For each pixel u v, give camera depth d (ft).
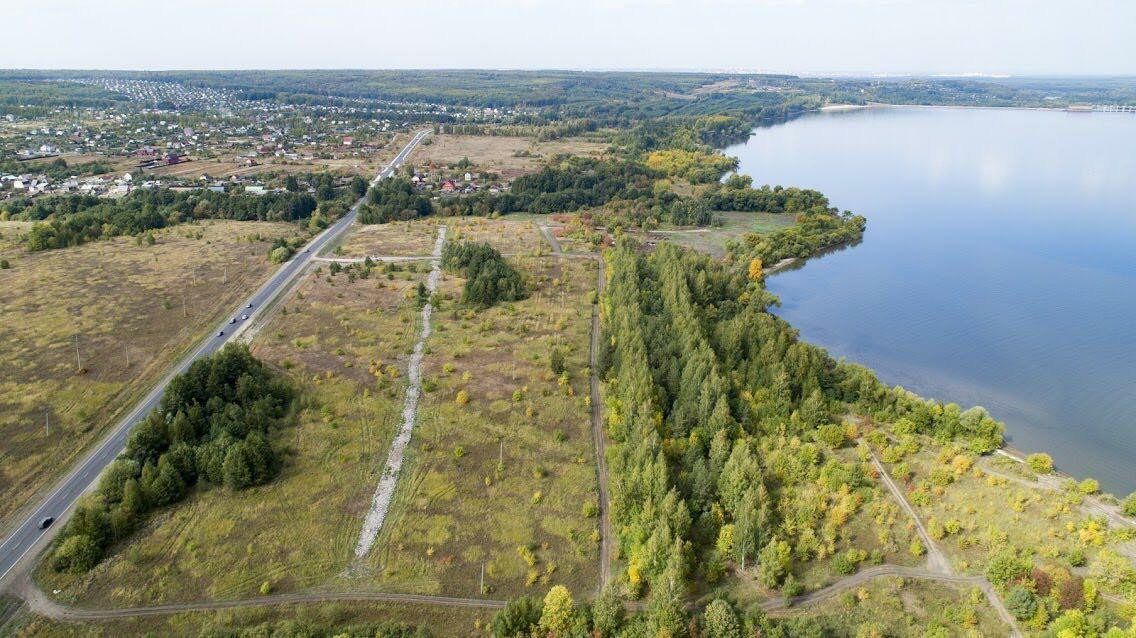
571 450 377.30
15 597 266.57
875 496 334.65
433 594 277.23
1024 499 320.09
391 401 422.41
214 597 270.67
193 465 336.90
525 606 256.93
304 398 415.64
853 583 287.48
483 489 342.23
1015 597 263.90
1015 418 447.42
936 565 295.69
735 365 447.01
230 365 415.44
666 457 358.23
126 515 303.27
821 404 394.52
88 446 365.20
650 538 287.48
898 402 403.75
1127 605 253.24
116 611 262.47
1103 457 401.29
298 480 342.85
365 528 311.88
